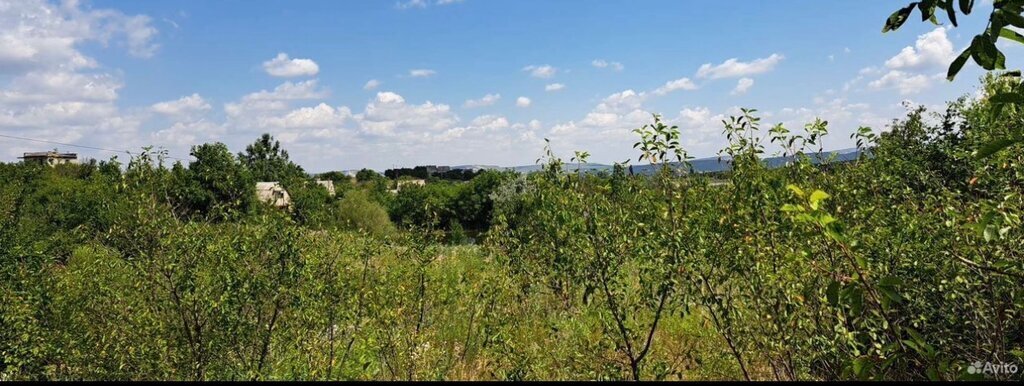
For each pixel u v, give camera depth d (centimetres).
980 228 179
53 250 659
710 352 466
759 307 353
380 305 514
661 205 363
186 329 432
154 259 430
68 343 449
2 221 668
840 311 288
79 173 2598
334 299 498
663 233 360
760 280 344
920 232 358
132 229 439
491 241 513
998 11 120
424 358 507
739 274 367
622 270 395
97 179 497
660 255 359
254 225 480
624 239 366
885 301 168
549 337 484
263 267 470
